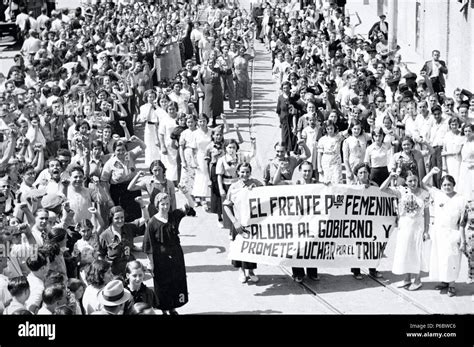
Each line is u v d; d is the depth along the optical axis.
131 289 11.38
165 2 44.28
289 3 46.38
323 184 14.47
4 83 24.06
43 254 11.30
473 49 29.16
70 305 10.57
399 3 40.56
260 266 15.74
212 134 18.52
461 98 20.38
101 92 20.36
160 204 12.63
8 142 17.44
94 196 14.99
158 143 20.98
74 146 17.64
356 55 29.36
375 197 14.62
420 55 37.03
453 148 18.06
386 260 15.88
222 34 34.25
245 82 28.80
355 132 17.72
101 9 41.09
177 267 12.70
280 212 14.45
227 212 14.45
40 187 14.98
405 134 18.03
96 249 12.71
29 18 38.41
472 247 13.83
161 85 25.53
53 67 26.44
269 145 24.03
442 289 14.25
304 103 21.42
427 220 14.41
